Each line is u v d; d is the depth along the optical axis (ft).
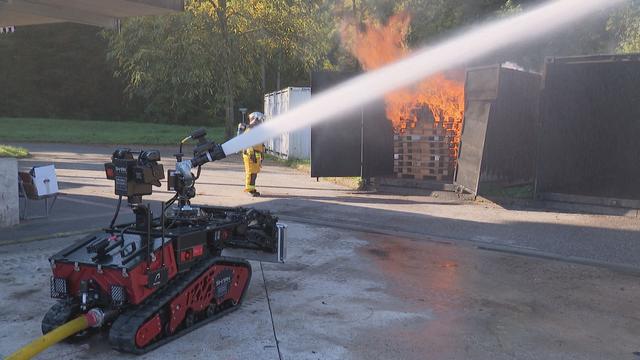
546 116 35.40
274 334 15.21
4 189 26.96
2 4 30.96
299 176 52.47
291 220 30.76
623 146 33.76
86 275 13.98
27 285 18.75
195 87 103.24
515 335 15.58
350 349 14.38
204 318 15.89
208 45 81.92
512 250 24.97
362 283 20.01
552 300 18.60
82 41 161.38
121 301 13.57
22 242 24.23
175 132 117.70
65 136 96.78
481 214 33.55
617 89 33.76
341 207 35.17
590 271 22.00
